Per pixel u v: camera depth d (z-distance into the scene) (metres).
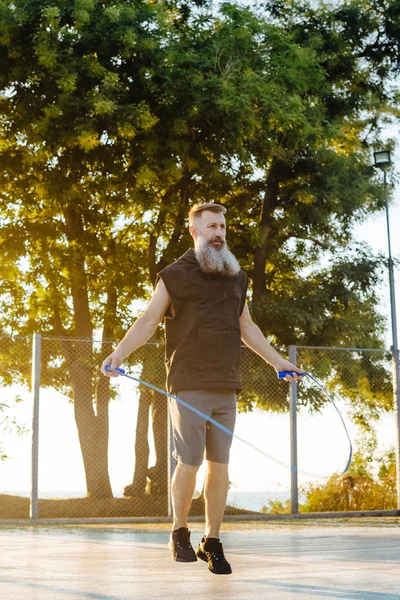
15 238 17.55
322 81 17.48
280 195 17.77
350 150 18.89
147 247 19.34
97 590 3.38
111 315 18.77
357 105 18.30
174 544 4.14
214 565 4.00
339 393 16.47
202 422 3.97
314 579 3.79
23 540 7.16
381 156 15.91
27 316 19.83
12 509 15.95
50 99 15.06
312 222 17.67
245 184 18.05
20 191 17.39
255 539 6.98
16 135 16.20
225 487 4.05
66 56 14.57
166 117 15.34
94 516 15.94
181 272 4.02
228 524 10.34
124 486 17.14
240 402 15.58
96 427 17.09
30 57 15.13
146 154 15.17
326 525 10.16
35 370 10.59
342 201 17.48
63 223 18.41
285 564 4.57
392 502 14.95
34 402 10.50
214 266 4.01
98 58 15.21
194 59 14.91
